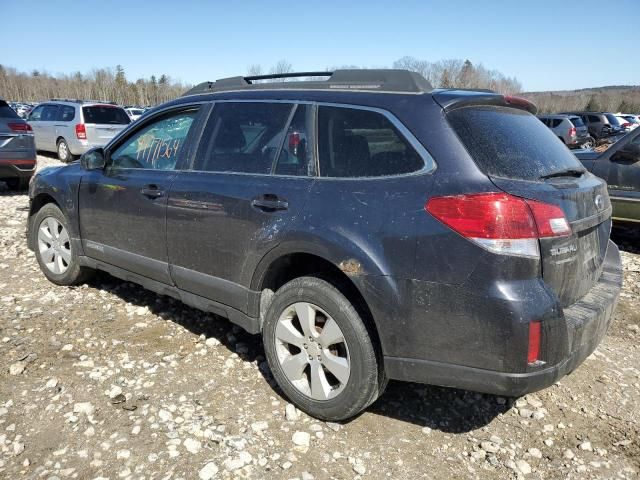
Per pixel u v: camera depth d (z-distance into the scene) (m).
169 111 3.95
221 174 3.43
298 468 2.62
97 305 4.47
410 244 2.54
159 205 3.71
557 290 2.54
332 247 2.74
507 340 2.35
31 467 2.54
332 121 3.02
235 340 3.91
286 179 3.09
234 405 3.11
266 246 3.05
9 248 6.07
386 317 2.62
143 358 3.61
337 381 3.02
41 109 16.00
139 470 2.55
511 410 3.21
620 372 3.71
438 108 2.71
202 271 3.51
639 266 6.25
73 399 3.08
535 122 3.20
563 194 2.58
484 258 2.37
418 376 2.62
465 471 2.67
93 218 4.34
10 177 9.44
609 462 2.79
